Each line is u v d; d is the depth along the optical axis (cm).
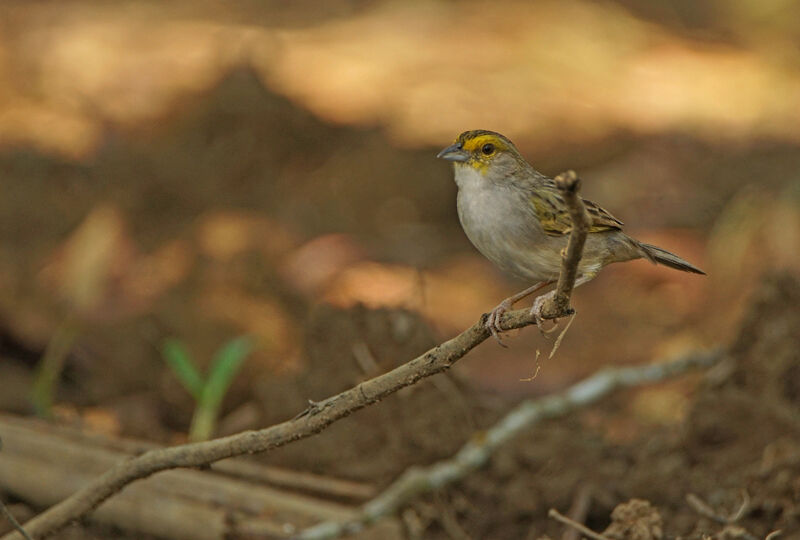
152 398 1105
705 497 807
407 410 891
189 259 1335
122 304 1220
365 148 1758
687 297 1427
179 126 1744
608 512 819
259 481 852
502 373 1209
